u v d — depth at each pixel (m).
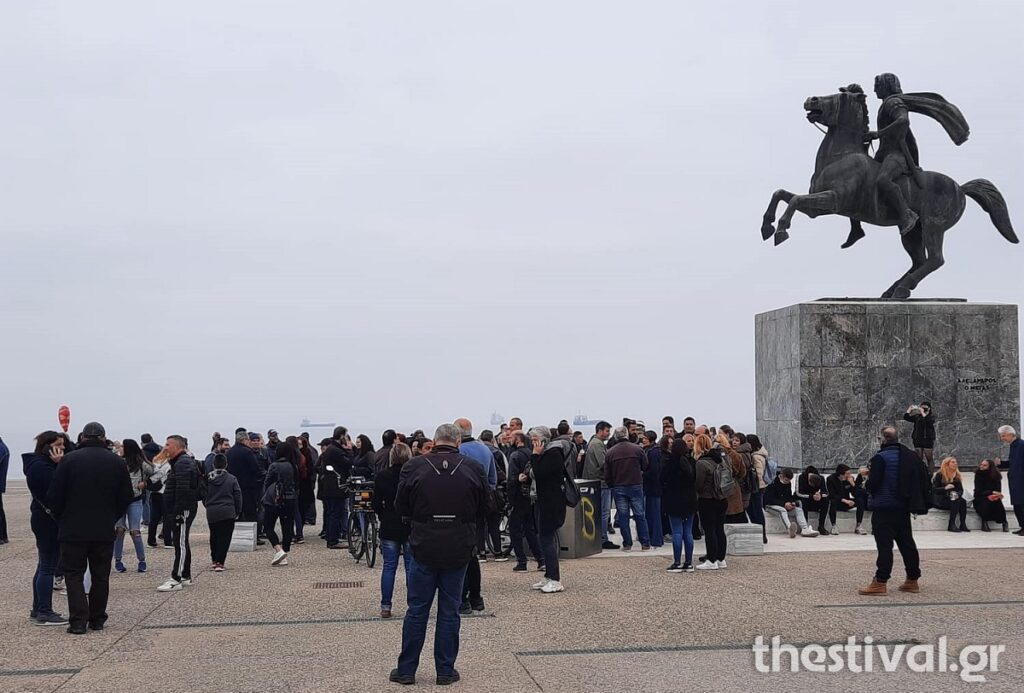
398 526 11.86
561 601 13.02
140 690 8.59
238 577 15.94
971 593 13.23
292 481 17.98
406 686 8.66
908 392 23.86
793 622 11.31
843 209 24.33
